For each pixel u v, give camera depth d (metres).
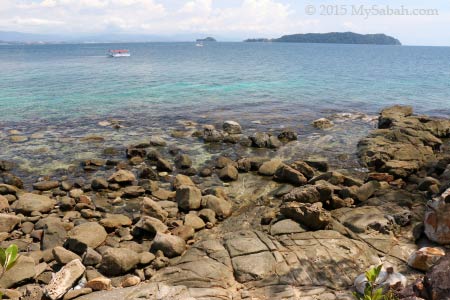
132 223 12.52
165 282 8.72
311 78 53.41
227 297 8.05
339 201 12.73
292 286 8.34
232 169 16.50
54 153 19.69
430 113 31.08
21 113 28.56
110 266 9.48
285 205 11.76
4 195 14.51
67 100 33.94
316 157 19.30
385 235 10.52
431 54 158.25
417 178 15.76
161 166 17.34
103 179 15.73
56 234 11.31
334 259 9.23
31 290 8.77
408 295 6.26
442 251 9.07
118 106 31.64
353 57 116.06
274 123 26.50
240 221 12.51
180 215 13.16
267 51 164.25
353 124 26.23
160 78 51.41
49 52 153.75
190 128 24.77
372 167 17.56
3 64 77.31
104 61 89.44
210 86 43.69
